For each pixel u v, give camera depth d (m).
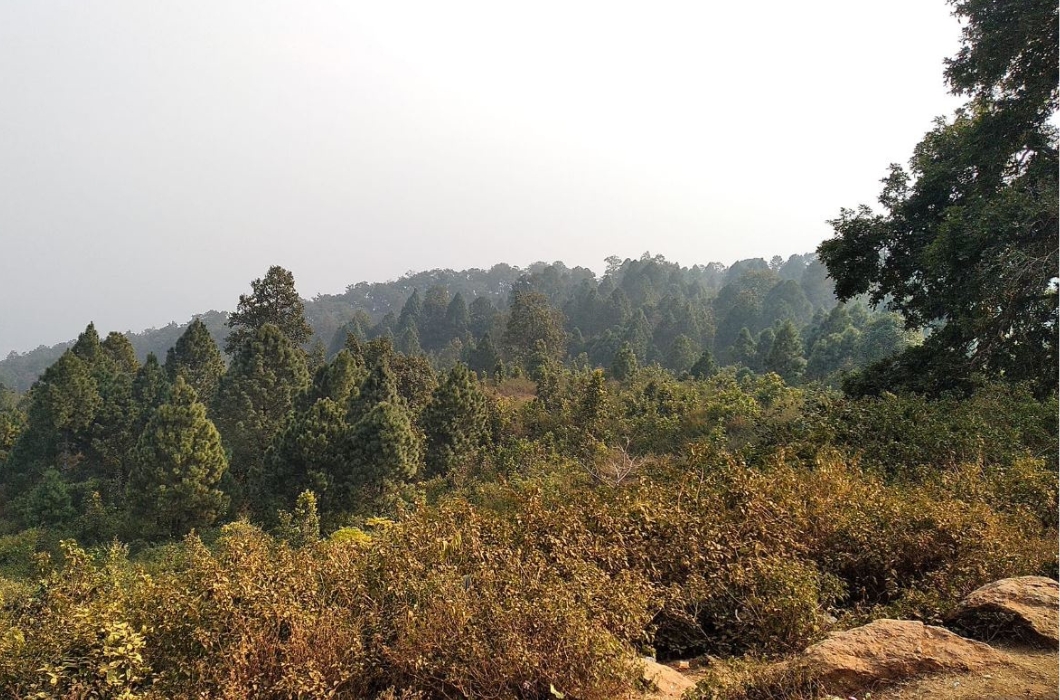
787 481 6.12
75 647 3.06
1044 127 10.92
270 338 32.50
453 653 3.24
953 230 10.41
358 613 3.73
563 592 3.67
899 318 44.41
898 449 8.34
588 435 21.56
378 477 20.88
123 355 45.75
